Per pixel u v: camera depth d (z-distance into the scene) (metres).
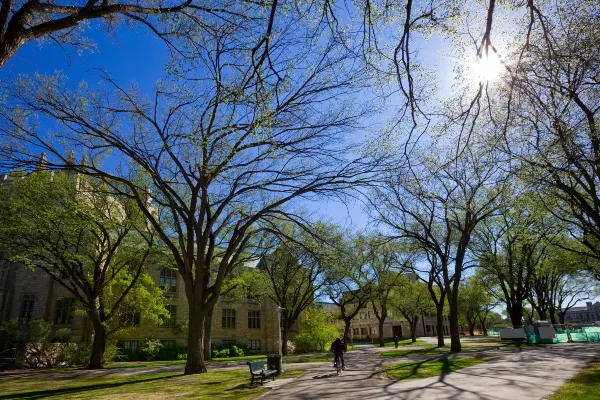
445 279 28.08
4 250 25.34
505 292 36.44
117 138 18.84
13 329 30.39
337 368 17.66
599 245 27.47
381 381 13.59
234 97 9.68
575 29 10.12
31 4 6.79
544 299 49.91
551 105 12.09
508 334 36.16
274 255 42.81
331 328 51.50
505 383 11.20
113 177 19.39
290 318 42.47
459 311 82.94
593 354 18.36
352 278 40.94
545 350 22.50
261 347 53.47
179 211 19.83
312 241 25.58
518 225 28.83
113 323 40.28
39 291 40.28
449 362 18.30
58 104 18.38
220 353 43.31
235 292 40.81
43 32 7.00
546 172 15.45
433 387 11.31
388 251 39.97
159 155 19.31
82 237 28.19
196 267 19.67
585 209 17.75
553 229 28.55
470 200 24.53
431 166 15.55
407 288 54.19
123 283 33.94
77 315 38.94
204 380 16.31
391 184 17.22
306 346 48.06
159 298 37.22
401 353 29.42
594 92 14.23
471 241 34.25
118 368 27.27
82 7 7.50
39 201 24.38
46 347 30.48
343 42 7.49
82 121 18.42
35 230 24.94
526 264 35.25
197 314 19.45
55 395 13.87
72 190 25.19
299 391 12.38
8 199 24.72
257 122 9.82
